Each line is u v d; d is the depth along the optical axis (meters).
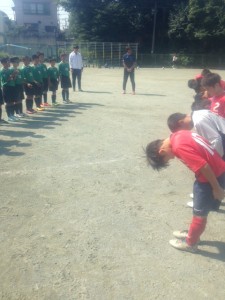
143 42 43.56
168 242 3.87
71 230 4.07
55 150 6.91
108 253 3.65
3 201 4.76
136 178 5.62
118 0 41.66
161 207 4.67
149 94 14.80
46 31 56.00
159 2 41.50
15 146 7.11
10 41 48.22
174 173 5.88
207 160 3.22
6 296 3.03
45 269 3.38
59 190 5.12
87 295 3.05
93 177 5.61
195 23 38.66
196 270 3.42
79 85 15.31
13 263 3.46
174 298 3.04
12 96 9.15
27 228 4.11
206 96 5.19
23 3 55.16
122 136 7.97
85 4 41.38
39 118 9.70
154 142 3.30
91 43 39.22
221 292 3.13
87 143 7.40
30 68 9.97
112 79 21.69
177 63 39.34
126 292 3.10
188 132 3.31
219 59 39.44
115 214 4.46
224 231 4.13
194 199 3.50
